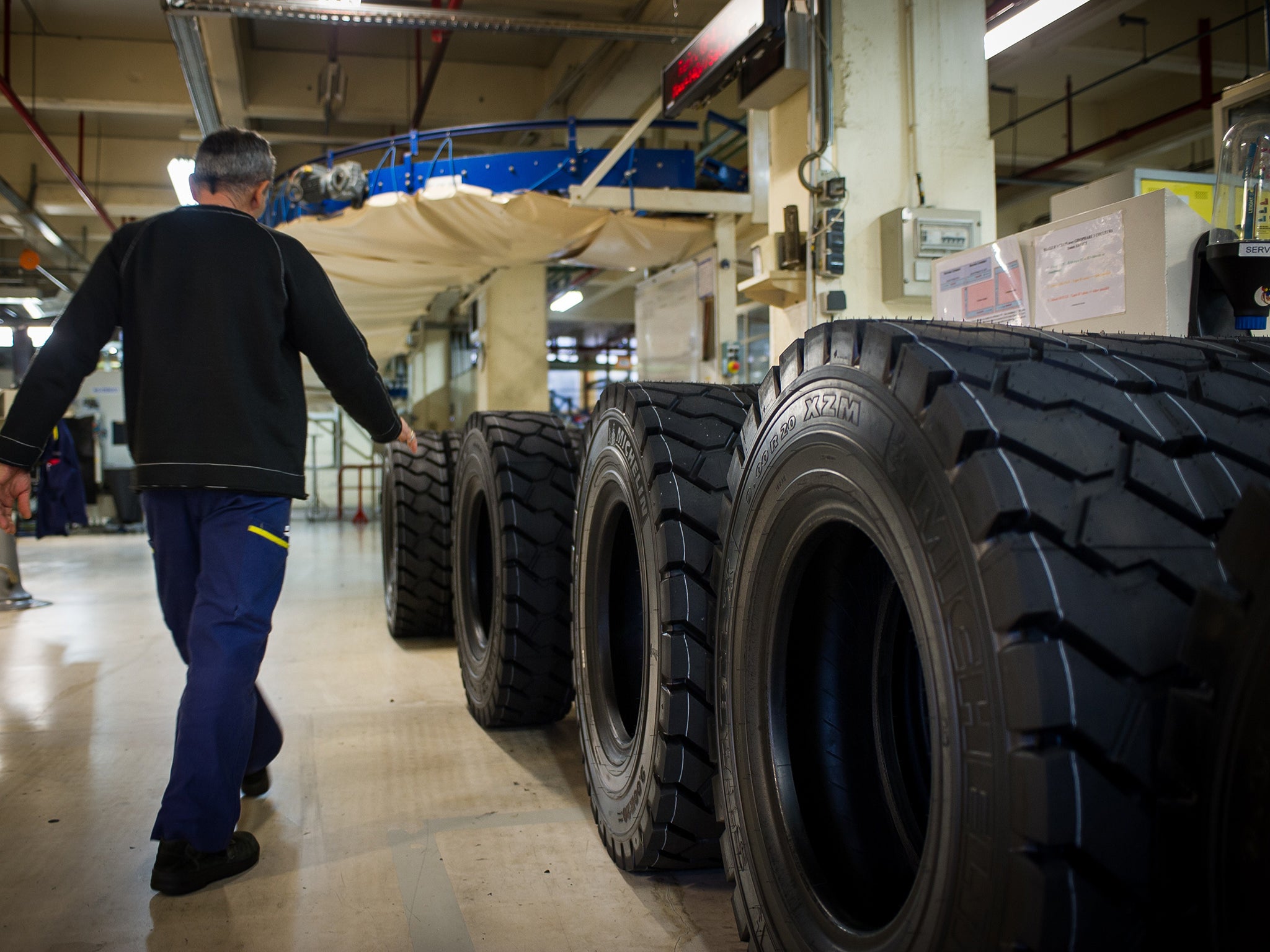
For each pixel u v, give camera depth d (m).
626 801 1.72
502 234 6.51
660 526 1.54
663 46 7.19
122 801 2.20
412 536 4.07
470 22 5.89
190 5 5.57
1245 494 0.71
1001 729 0.74
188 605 1.86
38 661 3.93
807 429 1.12
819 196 3.78
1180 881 0.71
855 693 1.31
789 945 1.17
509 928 1.53
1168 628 0.75
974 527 0.79
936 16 3.85
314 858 1.83
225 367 1.76
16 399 1.73
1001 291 1.92
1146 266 1.56
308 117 9.45
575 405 23.39
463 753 2.52
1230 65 7.98
